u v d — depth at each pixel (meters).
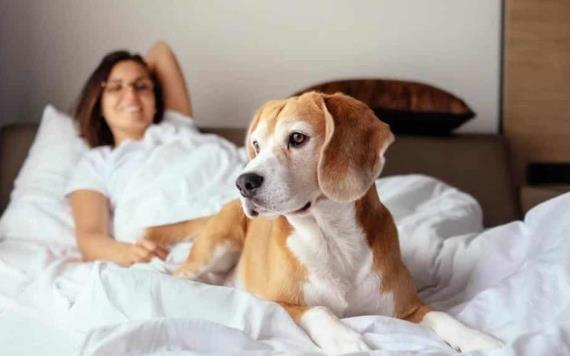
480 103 2.84
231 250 1.58
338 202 1.22
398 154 2.51
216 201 1.92
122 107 2.28
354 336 1.11
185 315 1.23
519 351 0.97
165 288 1.27
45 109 2.49
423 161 2.51
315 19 2.78
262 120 1.28
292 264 1.29
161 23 2.74
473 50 2.82
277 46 2.78
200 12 2.74
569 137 2.78
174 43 2.75
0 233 2.09
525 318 1.18
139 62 2.37
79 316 1.33
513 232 1.56
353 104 1.26
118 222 1.99
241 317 1.19
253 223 1.55
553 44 2.74
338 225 1.26
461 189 2.49
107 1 2.72
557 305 1.18
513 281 1.30
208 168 2.06
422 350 1.05
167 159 2.09
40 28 2.71
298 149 1.22
